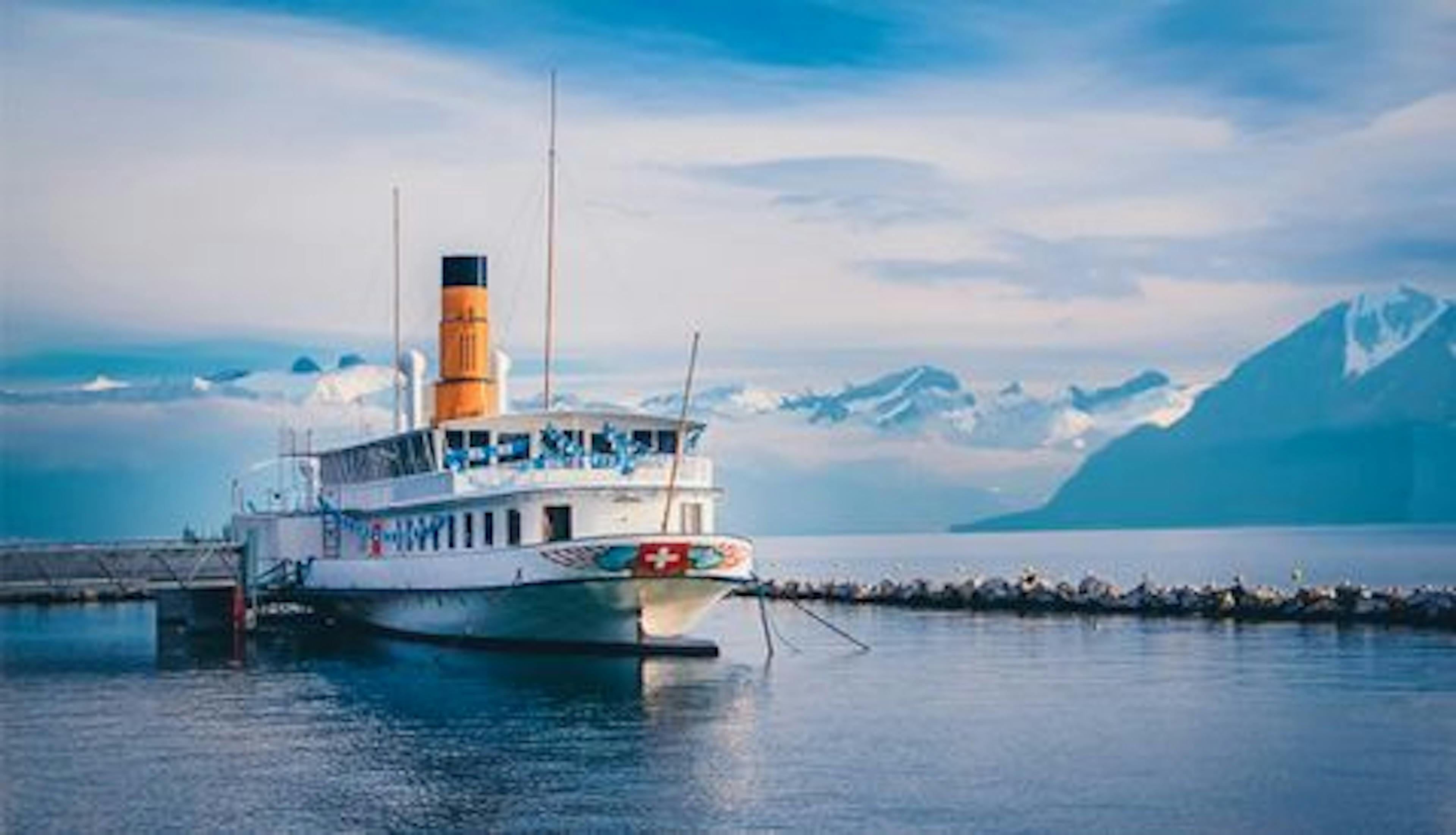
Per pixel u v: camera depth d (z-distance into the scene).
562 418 81.81
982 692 66.81
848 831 43.31
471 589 79.31
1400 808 45.09
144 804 47.84
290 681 74.44
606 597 74.31
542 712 62.12
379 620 94.12
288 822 45.41
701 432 83.06
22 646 98.12
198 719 63.16
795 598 133.75
